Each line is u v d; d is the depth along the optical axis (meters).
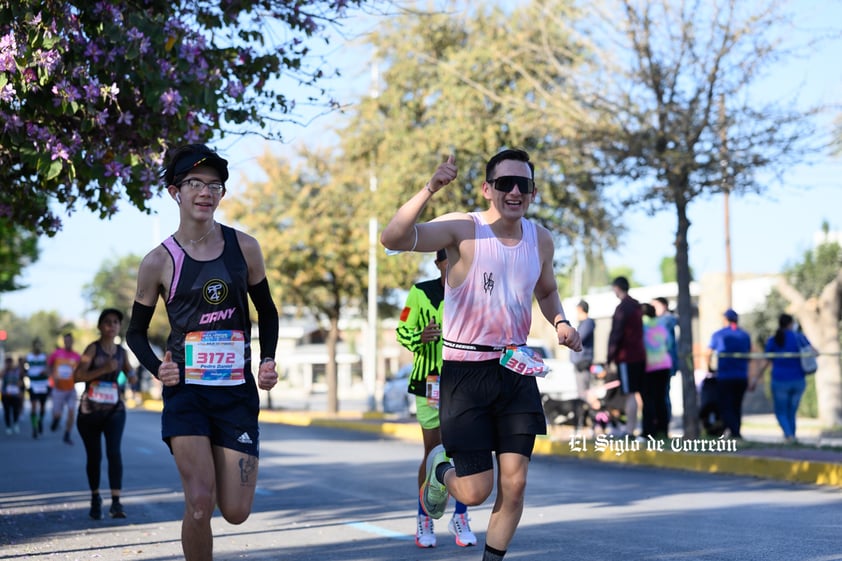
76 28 18.41
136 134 20.16
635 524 19.17
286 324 185.75
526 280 11.85
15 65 17.73
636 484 26.56
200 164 11.05
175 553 16.84
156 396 113.69
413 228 11.26
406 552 16.67
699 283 78.81
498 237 11.84
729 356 34.19
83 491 26.39
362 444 43.34
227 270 11.09
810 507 21.50
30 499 24.72
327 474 29.97
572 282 100.88
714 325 77.44
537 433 11.69
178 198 11.21
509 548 16.56
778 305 71.44
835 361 51.47
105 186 20.67
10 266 82.31
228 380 10.95
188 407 10.78
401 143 58.00
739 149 34.03
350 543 17.67
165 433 10.80
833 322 52.00
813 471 26.84
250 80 21.47
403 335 16.53
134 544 17.83
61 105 18.47
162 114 19.84
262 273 11.43
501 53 46.72
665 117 34.56
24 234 81.56
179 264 11.03
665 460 31.66
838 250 74.00
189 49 19.64
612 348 33.91
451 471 12.52
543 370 11.56
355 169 66.44
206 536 10.62
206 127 21.08
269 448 40.75
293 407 98.75
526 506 22.06
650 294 82.25
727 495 23.98
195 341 10.94
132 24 18.91
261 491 25.83
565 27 38.44
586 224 53.88
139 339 11.23
